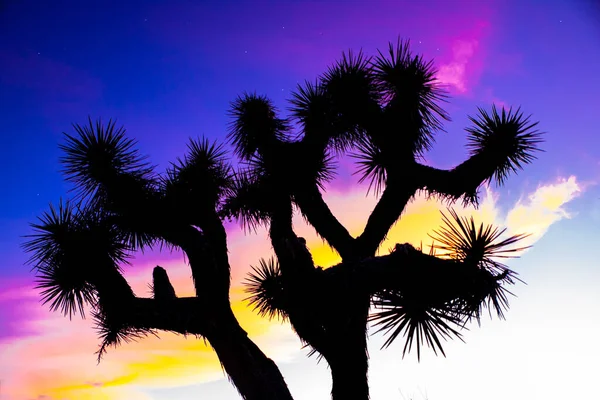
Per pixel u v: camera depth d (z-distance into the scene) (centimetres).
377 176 886
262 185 811
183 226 751
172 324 686
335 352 672
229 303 727
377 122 849
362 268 637
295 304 668
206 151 849
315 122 866
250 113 891
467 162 806
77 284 688
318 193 810
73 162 759
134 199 742
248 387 666
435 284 600
